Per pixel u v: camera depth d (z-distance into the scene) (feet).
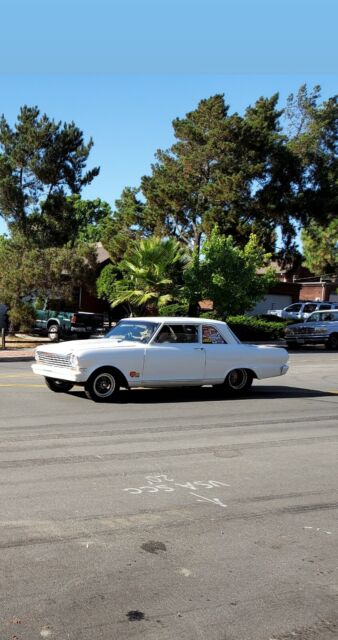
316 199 129.70
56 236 89.92
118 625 11.62
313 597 12.92
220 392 42.96
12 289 81.51
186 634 11.38
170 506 18.42
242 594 12.96
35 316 84.69
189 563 14.40
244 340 99.91
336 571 14.19
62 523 16.79
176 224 128.06
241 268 90.43
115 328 41.55
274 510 18.30
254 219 123.75
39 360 39.60
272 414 34.91
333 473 22.56
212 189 115.44
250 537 16.12
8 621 11.67
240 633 11.48
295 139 137.90
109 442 26.63
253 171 116.67
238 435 28.89
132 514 17.63
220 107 119.96
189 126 120.37
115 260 121.60
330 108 139.74
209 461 23.88
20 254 84.64
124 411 34.50
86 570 13.89
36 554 14.70
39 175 86.33
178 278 89.10
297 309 128.98
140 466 22.85
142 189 126.11
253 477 21.79
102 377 37.22
